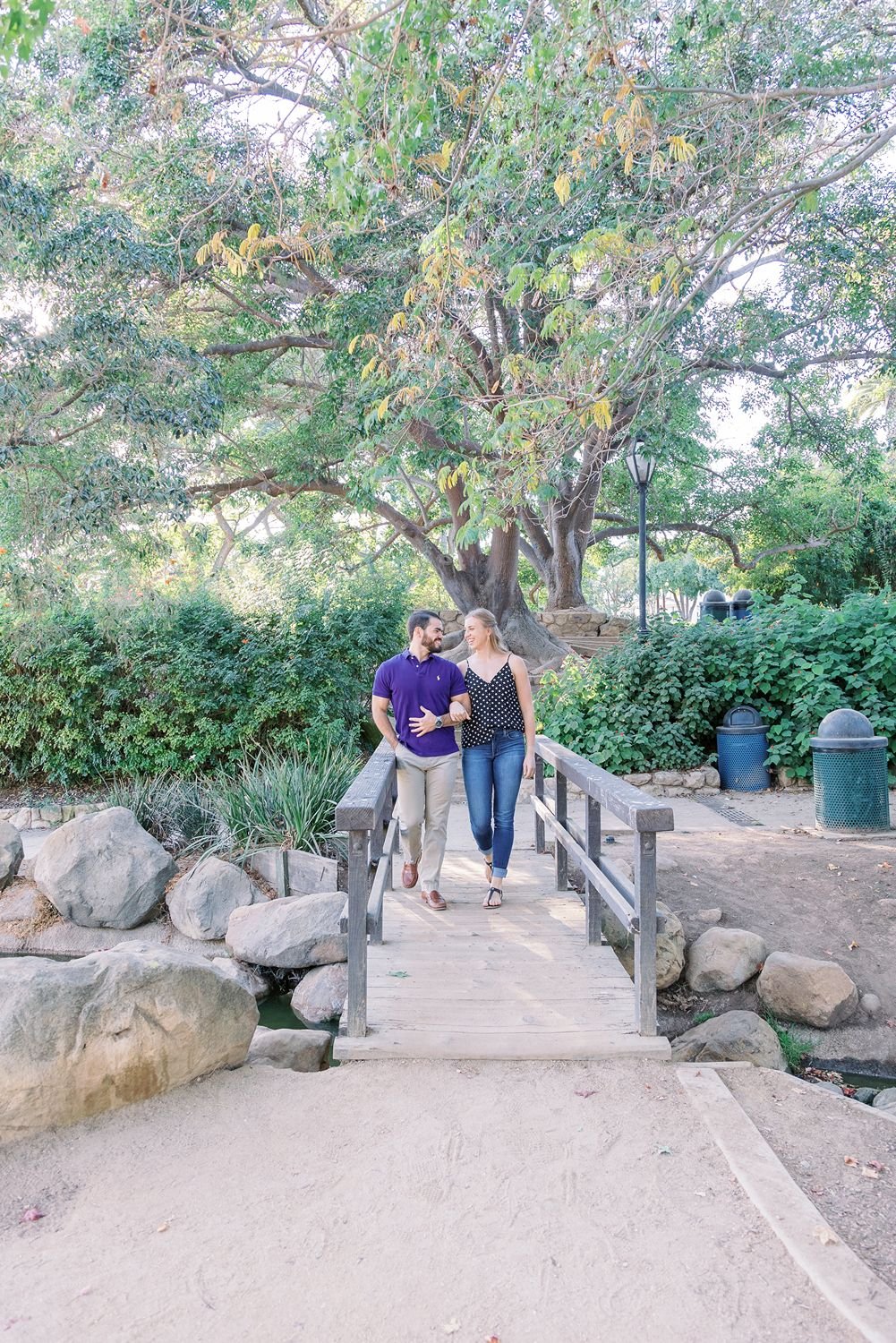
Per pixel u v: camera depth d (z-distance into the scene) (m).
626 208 7.49
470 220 5.99
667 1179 3.12
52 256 9.18
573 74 5.32
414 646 5.69
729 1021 5.14
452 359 6.26
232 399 15.36
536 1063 4.06
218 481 18.23
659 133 6.38
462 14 4.93
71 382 9.61
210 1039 3.92
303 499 20.42
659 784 10.95
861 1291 2.49
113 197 11.52
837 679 11.09
